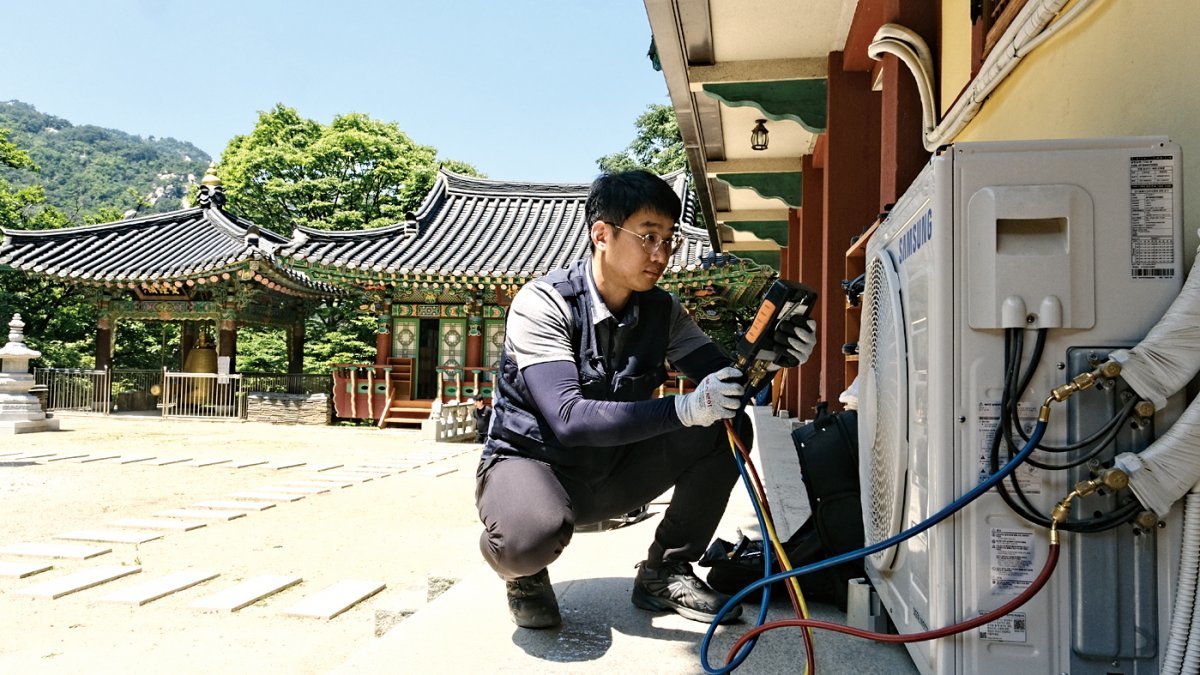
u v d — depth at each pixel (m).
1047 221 1.35
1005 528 1.35
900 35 3.90
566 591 2.45
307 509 7.77
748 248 16.84
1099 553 1.32
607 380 2.01
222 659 3.60
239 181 28.55
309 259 17.66
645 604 2.23
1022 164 1.35
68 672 3.44
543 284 2.01
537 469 1.97
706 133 9.45
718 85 7.26
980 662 1.35
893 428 1.71
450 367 18.03
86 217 30.17
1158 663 1.30
